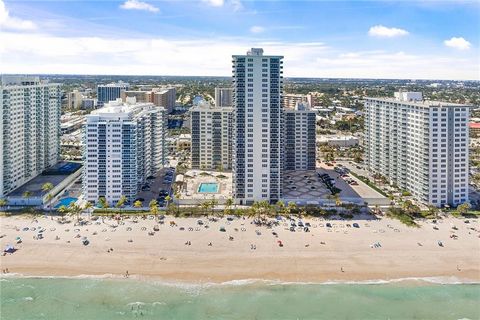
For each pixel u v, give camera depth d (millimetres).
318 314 150375
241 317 148375
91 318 146625
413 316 149875
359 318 148500
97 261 182500
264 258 186250
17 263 179750
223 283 168500
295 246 197125
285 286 166750
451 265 182750
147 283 168000
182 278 171500
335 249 194500
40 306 153000
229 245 197625
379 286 167750
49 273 173625
